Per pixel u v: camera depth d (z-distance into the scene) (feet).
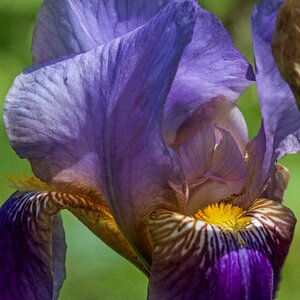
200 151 1.53
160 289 1.46
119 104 1.48
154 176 1.48
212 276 1.45
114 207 1.51
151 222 1.49
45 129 1.53
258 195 1.53
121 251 1.58
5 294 1.55
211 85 1.54
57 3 1.59
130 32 1.50
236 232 1.48
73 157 1.53
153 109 1.46
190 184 1.53
